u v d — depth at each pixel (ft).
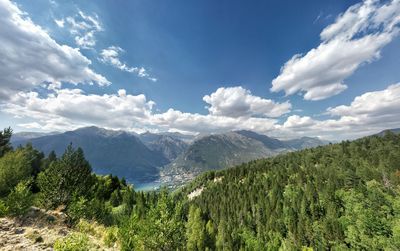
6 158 191.11
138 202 225.56
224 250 347.97
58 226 79.05
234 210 542.98
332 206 451.94
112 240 80.69
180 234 89.15
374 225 370.94
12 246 49.55
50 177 116.47
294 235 411.13
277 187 581.94
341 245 368.07
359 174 557.33
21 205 79.61
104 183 327.26
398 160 571.28
